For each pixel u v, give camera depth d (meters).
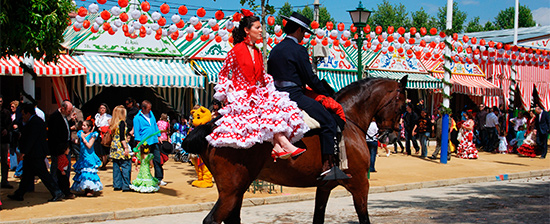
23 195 9.34
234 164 5.00
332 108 5.48
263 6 10.89
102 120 13.16
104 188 10.59
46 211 8.25
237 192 5.06
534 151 18.31
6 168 10.31
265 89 5.01
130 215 8.30
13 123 11.38
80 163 9.62
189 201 9.30
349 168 5.71
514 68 24.44
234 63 5.06
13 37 8.12
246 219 8.10
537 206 9.05
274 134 4.94
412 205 9.31
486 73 25.55
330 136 5.29
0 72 13.38
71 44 15.30
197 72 16.67
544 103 27.58
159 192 10.21
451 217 8.02
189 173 13.11
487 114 20.39
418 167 14.99
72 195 9.38
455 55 16.52
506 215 8.16
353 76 20.97
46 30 8.29
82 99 15.40
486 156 18.59
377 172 13.76
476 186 12.12
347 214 8.48
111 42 15.79
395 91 6.36
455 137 18.09
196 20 11.14
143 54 16.31
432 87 22.50
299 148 5.04
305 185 5.54
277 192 10.36
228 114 4.97
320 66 19.80
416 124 18.42
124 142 10.12
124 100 17.77
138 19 10.82
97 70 14.62
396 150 19.17
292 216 8.35
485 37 29.64
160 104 18.08
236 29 5.16
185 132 15.92
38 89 15.91
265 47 10.98
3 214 8.00
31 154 8.90
